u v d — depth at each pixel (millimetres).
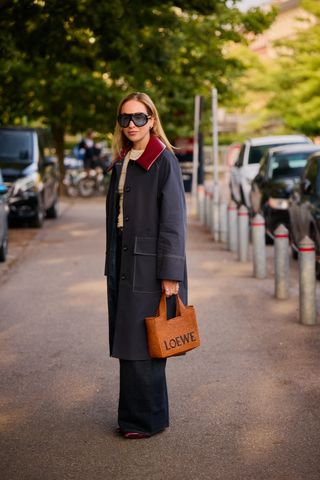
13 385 7059
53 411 6293
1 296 11469
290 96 34312
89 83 29062
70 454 5367
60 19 15859
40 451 5438
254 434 5676
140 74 18984
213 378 7105
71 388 6910
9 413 6273
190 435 5680
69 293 11531
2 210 14484
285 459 5207
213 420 5992
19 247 17172
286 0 48531
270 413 6125
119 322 5535
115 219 5602
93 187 33188
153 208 5484
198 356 7875
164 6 17078
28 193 20609
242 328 9055
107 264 5633
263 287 11703
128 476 4980
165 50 18969
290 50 35469
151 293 5500
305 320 9172
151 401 5613
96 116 30625
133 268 5496
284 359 7703
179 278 5422
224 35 23141
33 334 9023
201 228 20906
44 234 19766
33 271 13789
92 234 19641
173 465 5141
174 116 30359
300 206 13359
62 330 9172
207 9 17094
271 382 6953
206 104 30547
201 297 10984
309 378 7047
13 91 23750
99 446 5500
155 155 5469
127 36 16969
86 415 6176
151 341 5449
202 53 25141
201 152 30484
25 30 16031
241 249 14523
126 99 5527
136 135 5496
